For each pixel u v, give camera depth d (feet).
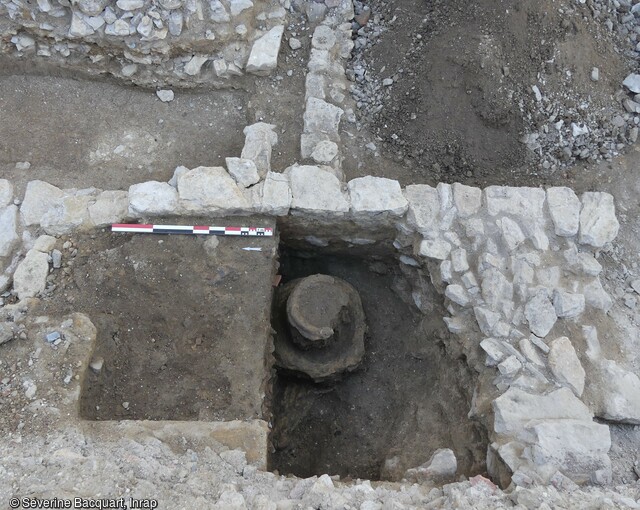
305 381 12.51
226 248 11.10
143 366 10.18
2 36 12.42
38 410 8.96
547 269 10.93
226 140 12.83
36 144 12.53
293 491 8.45
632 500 8.43
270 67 12.85
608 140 13.03
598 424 9.25
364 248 12.81
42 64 12.92
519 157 12.51
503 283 10.68
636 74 13.25
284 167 12.23
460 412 10.73
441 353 11.67
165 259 10.90
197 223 11.28
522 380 9.79
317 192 11.35
